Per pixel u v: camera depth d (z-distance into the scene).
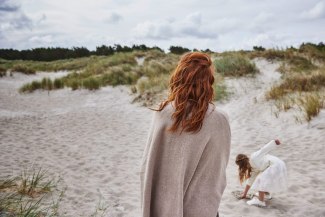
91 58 30.12
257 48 22.09
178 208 1.34
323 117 7.76
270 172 4.04
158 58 22.12
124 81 14.99
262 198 4.11
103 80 15.46
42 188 4.41
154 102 11.20
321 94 9.59
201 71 1.36
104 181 5.00
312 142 6.65
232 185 4.91
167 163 1.36
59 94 14.58
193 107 1.32
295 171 5.25
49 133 8.34
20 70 23.53
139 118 9.96
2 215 3.35
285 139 7.10
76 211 3.82
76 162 5.97
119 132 8.45
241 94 11.22
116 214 3.81
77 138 7.84
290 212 3.92
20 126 9.12
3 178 4.89
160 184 1.39
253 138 7.41
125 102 12.12
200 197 1.37
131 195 4.44
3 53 44.50
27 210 3.54
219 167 1.40
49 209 3.80
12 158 6.12
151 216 1.42
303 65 14.08
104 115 10.53
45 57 42.62
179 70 1.39
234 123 8.78
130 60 21.44
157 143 1.37
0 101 13.34
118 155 6.47
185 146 1.32
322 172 5.11
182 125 1.31
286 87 10.87
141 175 1.43
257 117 9.04
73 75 19.52
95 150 6.82
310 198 4.24
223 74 13.35
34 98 14.18
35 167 5.61
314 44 18.95
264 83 12.23
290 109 8.84
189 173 1.36
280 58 15.13
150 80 13.73
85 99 13.32
